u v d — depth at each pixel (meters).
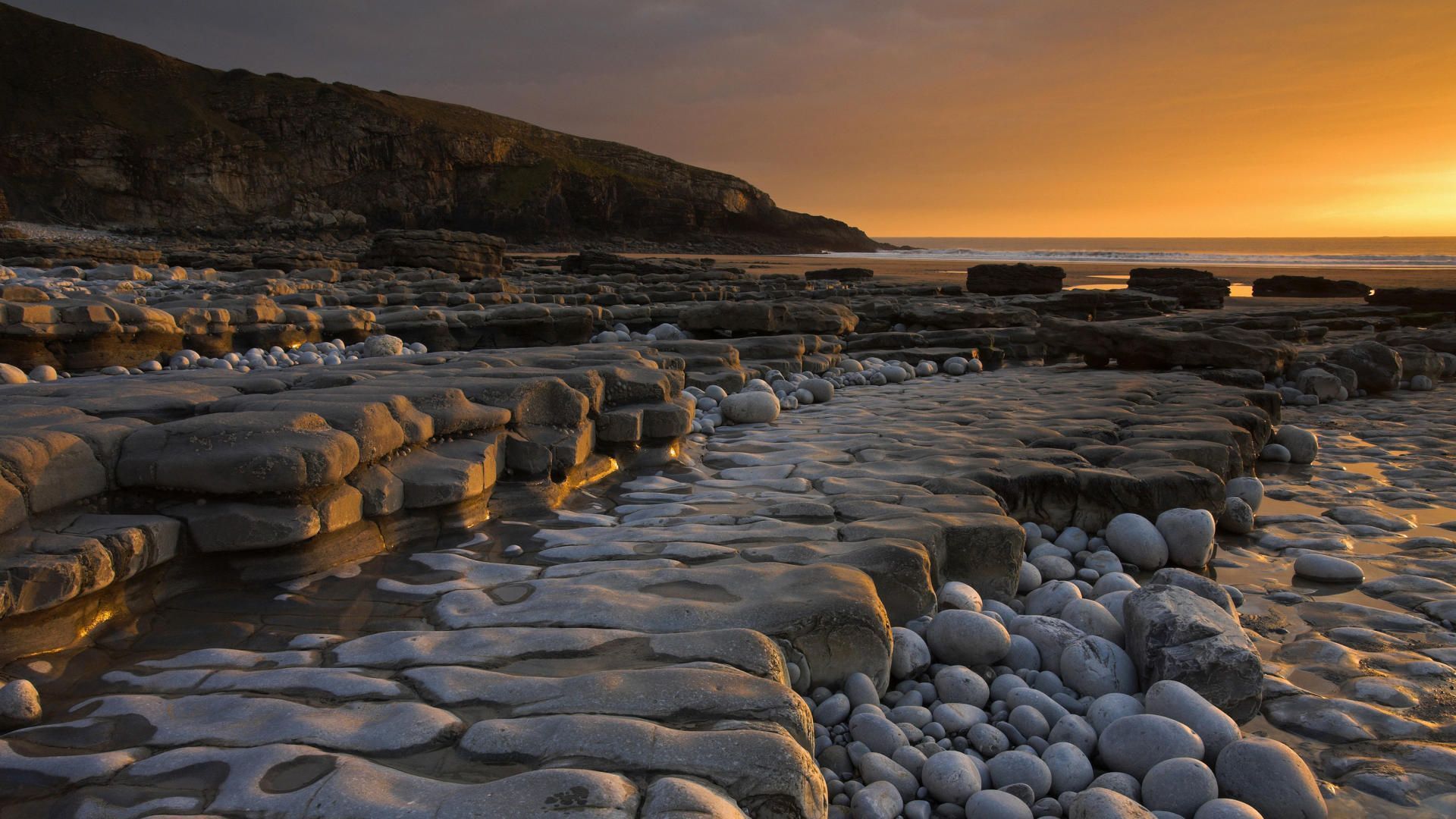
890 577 4.04
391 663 3.05
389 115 125.38
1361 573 5.00
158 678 2.96
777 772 2.30
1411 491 7.09
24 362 9.95
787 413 9.64
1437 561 5.28
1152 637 3.60
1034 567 4.92
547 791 2.14
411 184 125.25
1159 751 2.99
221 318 12.16
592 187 138.38
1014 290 39.28
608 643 3.14
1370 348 13.16
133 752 2.46
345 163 122.75
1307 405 11.85
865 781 2.96
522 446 5.41
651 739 2.41
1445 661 3.89
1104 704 3.31
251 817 2.14
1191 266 72.19
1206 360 13.30
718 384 10.30
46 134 104.12
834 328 15.36
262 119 121.19
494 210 129.62
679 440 6.79
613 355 8.39
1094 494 5.71
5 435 3.50
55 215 102.50
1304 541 5.67
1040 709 3.38
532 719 2.55
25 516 3.29
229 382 5.73
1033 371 14.50
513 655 3.06
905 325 18.80
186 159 110.50
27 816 2.20
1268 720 3.41
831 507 5.15
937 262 100.06
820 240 169.75
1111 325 14.77
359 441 4.34
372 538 4.34
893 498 5.39
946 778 2.87
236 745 2.48
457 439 5.15
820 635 3.38
